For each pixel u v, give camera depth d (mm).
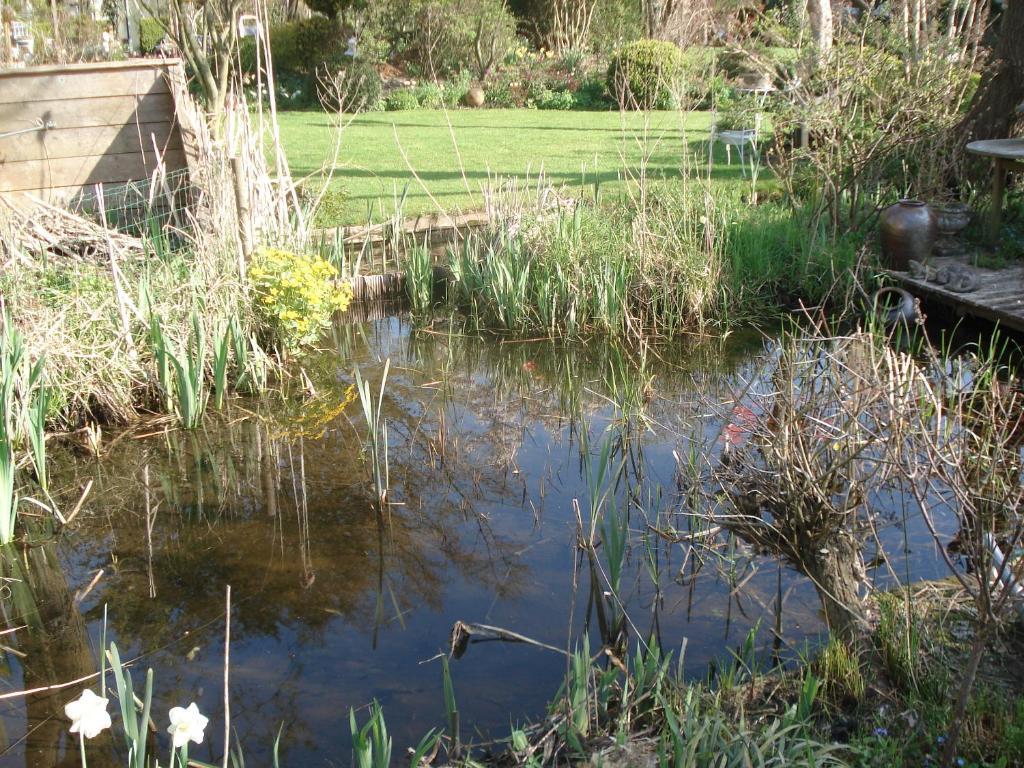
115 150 8891
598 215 8250
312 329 6875
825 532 3775
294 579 4125
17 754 3102
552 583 4043
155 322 5707
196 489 4980
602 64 22891
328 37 21234
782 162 8961
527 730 2998
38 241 6805
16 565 4320
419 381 6551
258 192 7742
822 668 3193
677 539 4352
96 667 3562
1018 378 5910
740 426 4602
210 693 3367
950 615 3445
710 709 2943
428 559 4266
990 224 8062
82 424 5719
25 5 16000
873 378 3697
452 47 22875
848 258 7680
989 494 3236
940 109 8680
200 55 7938
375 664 3516
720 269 7586
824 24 11570
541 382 6496
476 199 10445
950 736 2670
